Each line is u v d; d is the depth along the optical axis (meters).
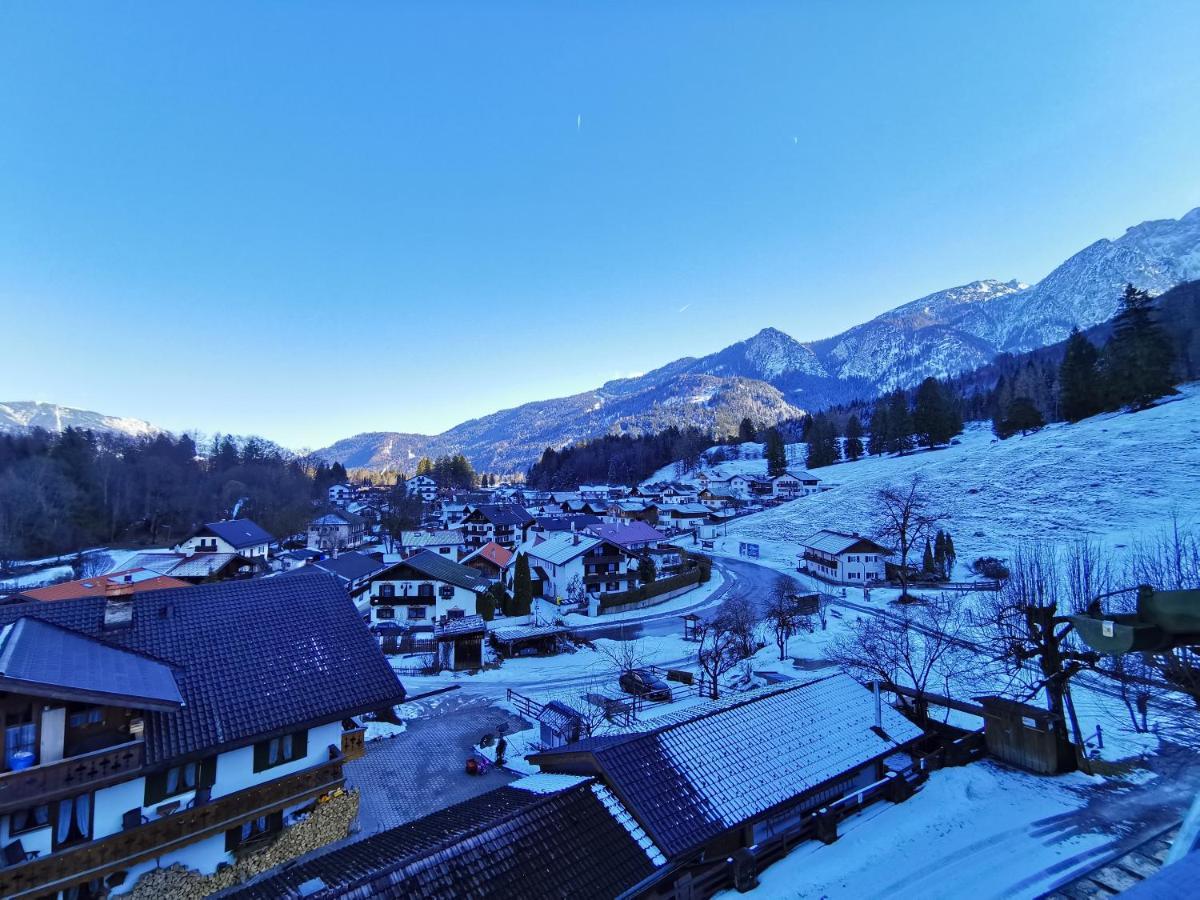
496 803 20.41
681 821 18.83
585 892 16.38
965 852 19.23
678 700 40.69
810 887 18.39
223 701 20.67
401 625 56.31
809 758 22.69
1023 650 26.09
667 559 83.00
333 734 23.16
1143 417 90.88
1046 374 152.00
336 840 23.16
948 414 139.12
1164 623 5.69
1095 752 26.08
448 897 15.34
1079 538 63.91
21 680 15.75
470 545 105.31
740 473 177.50
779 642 50.03
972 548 73.19
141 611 22.64
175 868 19.20
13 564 84.56
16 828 16.59
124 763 17.58
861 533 90.69
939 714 31.81
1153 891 2.61
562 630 54.31
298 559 92.38
